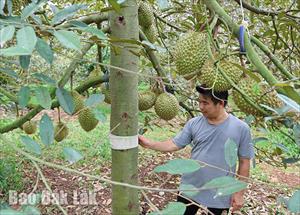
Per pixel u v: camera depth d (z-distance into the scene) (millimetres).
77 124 6453
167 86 1960
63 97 990
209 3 1029
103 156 5145
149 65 1880
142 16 1780
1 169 3984
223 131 2115
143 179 4445
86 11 2832
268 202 4016
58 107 1818
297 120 901
